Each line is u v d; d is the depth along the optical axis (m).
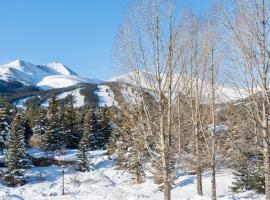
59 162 61.25
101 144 77.50
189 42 13.49
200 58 16.92
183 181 38.41
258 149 11.73
